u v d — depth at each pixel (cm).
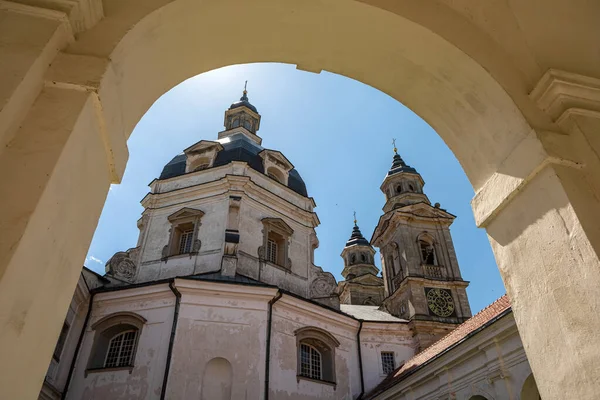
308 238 3112
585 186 370
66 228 292
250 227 2808
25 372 254
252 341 2230
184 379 2055
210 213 2823
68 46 321
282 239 2955
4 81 261
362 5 426
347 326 2844
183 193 2978
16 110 266
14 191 248
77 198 306
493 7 455
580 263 337
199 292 2298
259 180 3131
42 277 263
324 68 521
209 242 2680
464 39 439
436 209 4119
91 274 2491
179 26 407
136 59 376
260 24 450
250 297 2350
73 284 314
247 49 481
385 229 4256
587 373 316
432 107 515
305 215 3167
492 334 1645
